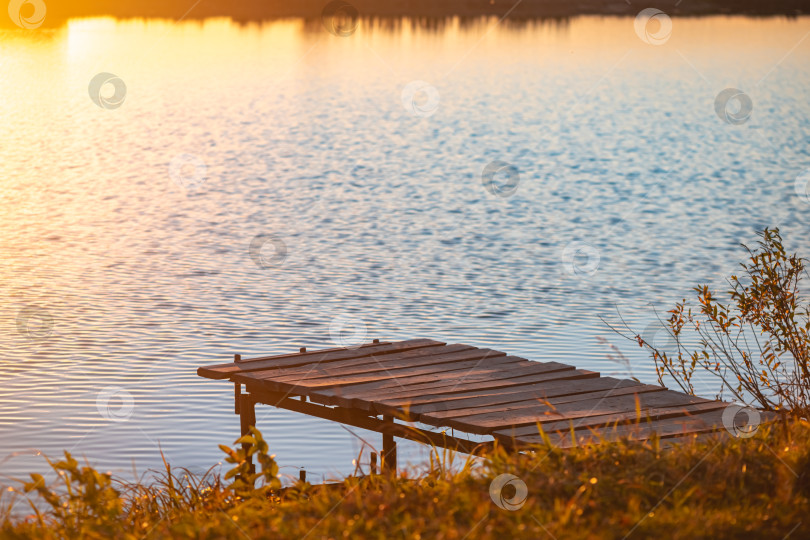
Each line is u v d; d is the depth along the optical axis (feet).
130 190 73.46
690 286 45.75
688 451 18.85
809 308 29.78
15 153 90.22
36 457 26.55
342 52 175.01
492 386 25.02
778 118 114.62
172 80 142.20
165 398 31.04
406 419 22.91
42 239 56.34
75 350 35.73
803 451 18.48
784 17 205.16
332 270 49.11
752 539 15.34
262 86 138.72
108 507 18.88
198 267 49.52
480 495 17.10
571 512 16.11
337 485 21.22
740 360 33.19
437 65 151.64
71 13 205.98
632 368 33.09
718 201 69.92
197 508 19.90
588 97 131.13
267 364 27.17
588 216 64.49
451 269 49.52
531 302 43.01
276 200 69.72
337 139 99.76
